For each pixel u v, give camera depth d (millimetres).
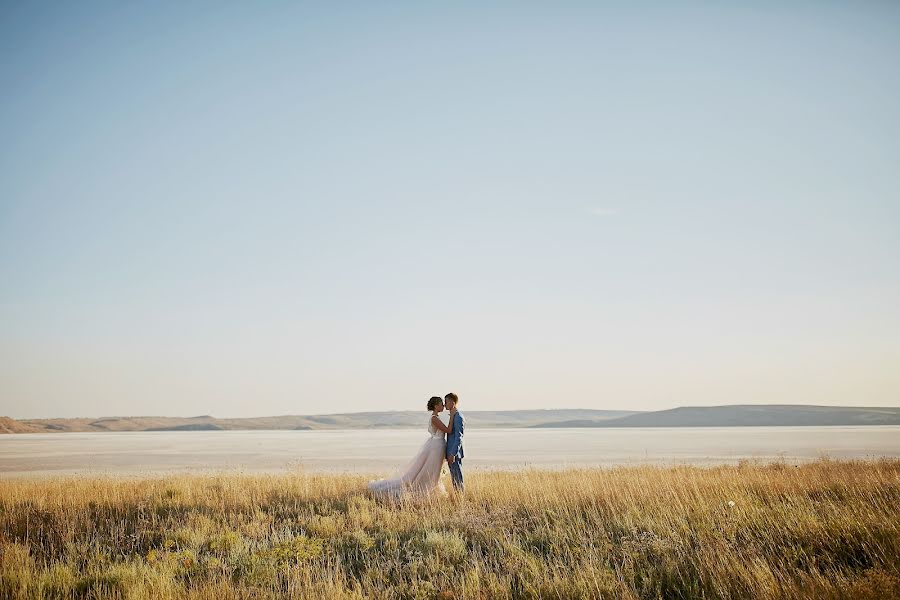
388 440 86938
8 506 13055
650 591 7387
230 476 17859
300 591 7457
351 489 14648
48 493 14742
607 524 10391
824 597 6605
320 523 11102
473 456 42375
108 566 8789
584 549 8844
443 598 7340
